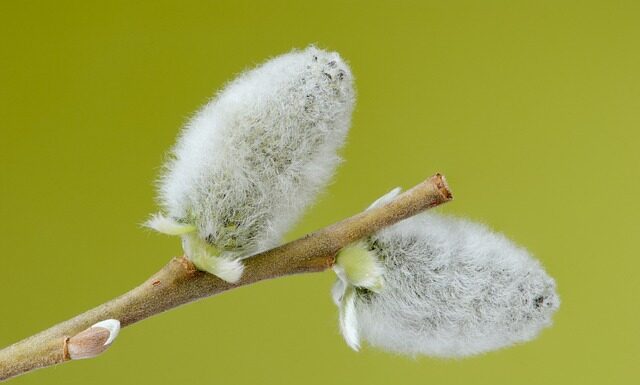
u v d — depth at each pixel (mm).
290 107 201
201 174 202
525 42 452
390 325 210
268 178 202
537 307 207
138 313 203
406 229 209
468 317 207
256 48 427
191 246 203
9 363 197
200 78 417
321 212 388
